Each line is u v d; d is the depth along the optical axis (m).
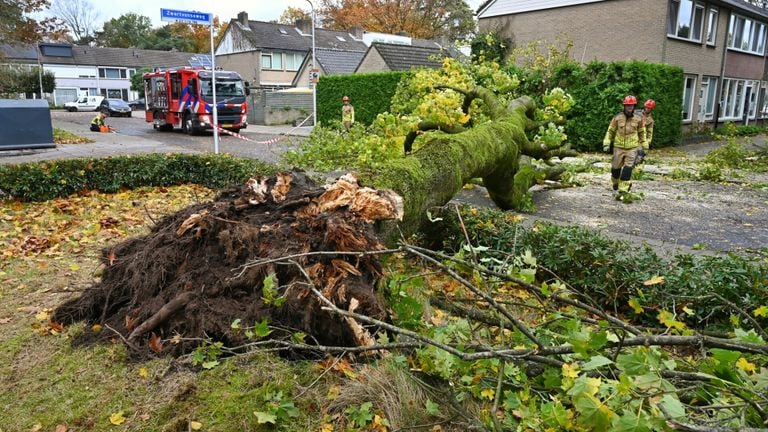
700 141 20.78
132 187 8.94
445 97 6.26
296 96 32.78
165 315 3.13
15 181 7.71
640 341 2.05
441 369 2.47
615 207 8.47
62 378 2.88
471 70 9.40
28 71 49.94
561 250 4.43
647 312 3.94
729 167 13.15
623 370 1.90
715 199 9.28
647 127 9.16
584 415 1.78
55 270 4.71
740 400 2.03
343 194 3.37
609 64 16.67
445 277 4.36
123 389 2.76
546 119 7.83
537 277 4.55
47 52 57.78
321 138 7.94
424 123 6.40
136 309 3.34
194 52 70.69
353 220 3.16
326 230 3.13
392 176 3.84
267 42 42.75
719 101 24.00
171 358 2.98
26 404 2.66
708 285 3.73
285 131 25.53
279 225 3.38
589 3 20.75
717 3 21.66
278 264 3.12
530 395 2.51
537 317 3.61
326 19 52.44
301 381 2.79
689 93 21.94
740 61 25.45
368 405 2.55
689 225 7.32
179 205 7.71
